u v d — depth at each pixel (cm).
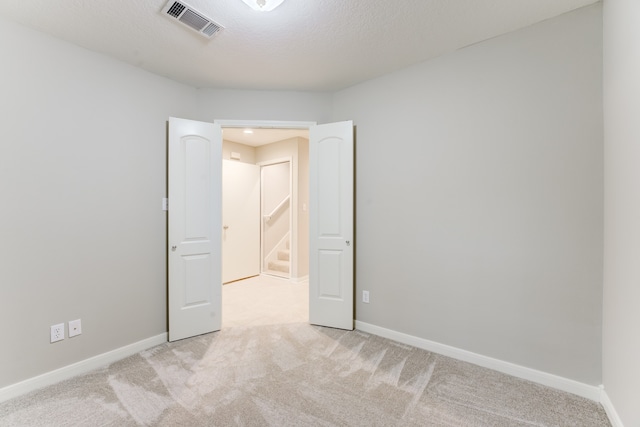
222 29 199
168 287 260
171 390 187
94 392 186
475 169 220
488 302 215
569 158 185
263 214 547
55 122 202
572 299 185
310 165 300
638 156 132
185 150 268
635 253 135
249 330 285
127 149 239
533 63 197
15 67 186
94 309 220
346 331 282
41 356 194
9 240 184
